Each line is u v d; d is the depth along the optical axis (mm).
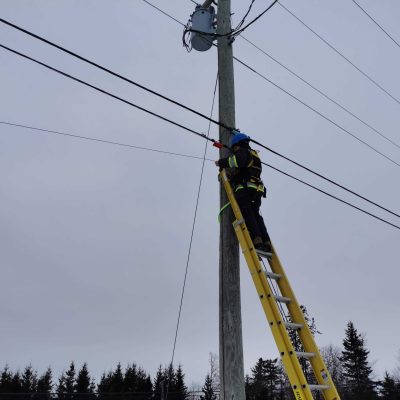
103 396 46969
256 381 52469
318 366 5043
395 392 46875
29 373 55469
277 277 5707
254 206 6141
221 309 5551
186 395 48375
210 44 8125
